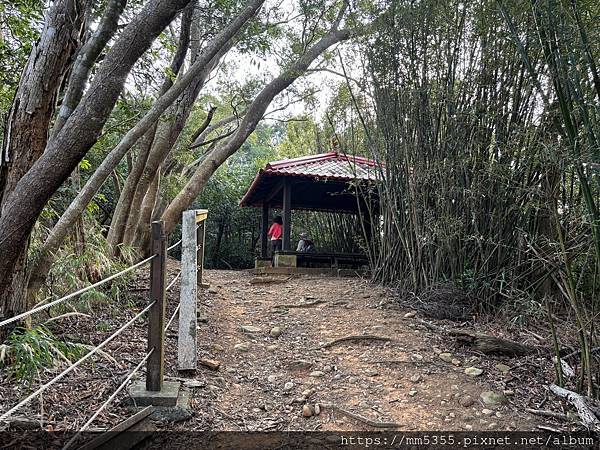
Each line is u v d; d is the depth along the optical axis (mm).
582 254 3535
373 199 7641
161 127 6523
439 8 5023
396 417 2955
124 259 5898
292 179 8117
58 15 2609
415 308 5094
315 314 5062
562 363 3674
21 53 3762
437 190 5191
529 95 4324
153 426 2539
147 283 5375
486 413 3016
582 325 3188
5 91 3840
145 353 3400
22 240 2309
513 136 4461
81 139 2230
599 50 3215
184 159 8484
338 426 2842
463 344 4066
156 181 6848
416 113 5387
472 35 4824
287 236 8117
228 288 6469
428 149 5316
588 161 2895
